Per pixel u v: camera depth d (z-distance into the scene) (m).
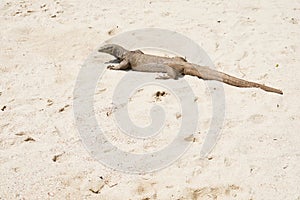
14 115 3.80
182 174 3.35
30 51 4.56
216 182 3.29
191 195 3.23
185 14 5.09
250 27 4.82
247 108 3.80
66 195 3.24
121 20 4.99
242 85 4.01
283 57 4.35
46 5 5.32
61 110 3.84
